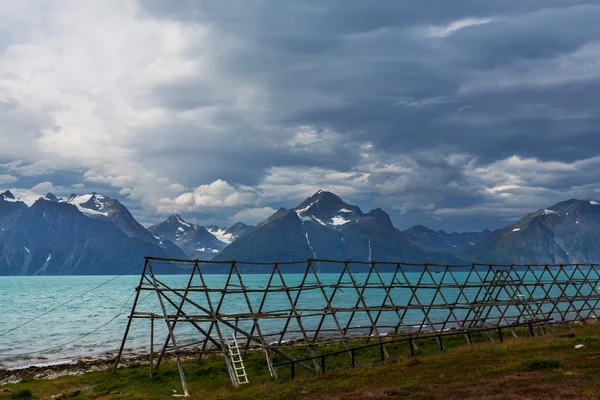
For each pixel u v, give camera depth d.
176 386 37.56
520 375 27.77
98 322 95.19
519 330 60.50
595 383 23.80
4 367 53.00
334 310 44.59
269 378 37.56
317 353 49.31
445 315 93.94
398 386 27.70
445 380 28.92
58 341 71.31
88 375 44.69
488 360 35.28
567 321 62.09
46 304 144.75
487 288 60.41
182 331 77.94
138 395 34.69
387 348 50.03
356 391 27.66
